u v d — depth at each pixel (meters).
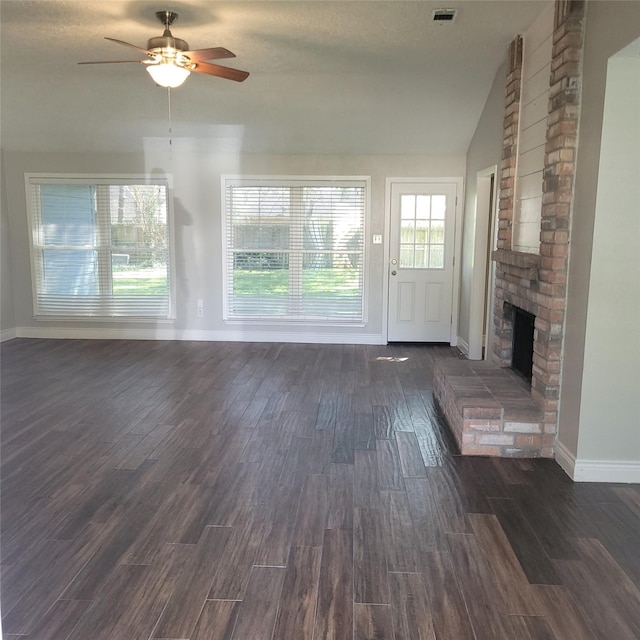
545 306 3.29
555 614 1.99
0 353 6.05
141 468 3.18
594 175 2.85
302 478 3.07
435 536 2.50
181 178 6.48
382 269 6.52
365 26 3.90
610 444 3.01
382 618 1.97
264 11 3.66
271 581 2.17
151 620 1.95
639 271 2.86
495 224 4.81
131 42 4.17
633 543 2.45
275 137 6.02
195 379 5.06
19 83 4.99
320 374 5.27
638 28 2.43
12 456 3.34
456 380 3.91
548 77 3.50
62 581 2.16
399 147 6.15
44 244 6.71
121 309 6.79
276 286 6.66
